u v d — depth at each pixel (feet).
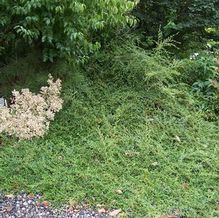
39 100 16.28
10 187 13.66
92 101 17.38
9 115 15.85
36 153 14.88
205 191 13.73
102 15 17.15
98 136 15.80
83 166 14.52
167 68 18.19
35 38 17.01
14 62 18.65
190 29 22.48
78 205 13.02
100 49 19.35
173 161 14.88
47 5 16.02
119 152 15.11
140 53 18.57
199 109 17.63
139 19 22.04
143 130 16.16
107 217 12.52
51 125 16.26
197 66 19.47
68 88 17.56
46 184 13.61
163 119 16.88
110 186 13.60
